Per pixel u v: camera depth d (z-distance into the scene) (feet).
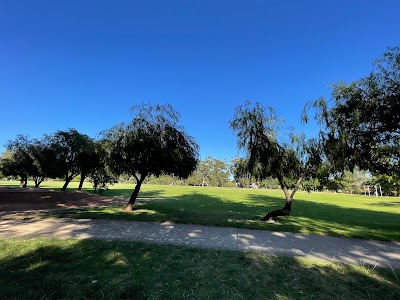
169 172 44.50
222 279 15.07
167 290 13.55
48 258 17.60
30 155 74.90
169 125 41.78
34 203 56.54
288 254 20.40
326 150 35.63
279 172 39.04
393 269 17.79
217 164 286.46
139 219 33.73
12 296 12.51
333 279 15.67
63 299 12.40
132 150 39.34
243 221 35.22
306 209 71.87
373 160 33.94
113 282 14.19
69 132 76.28
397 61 27.89
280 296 13.33
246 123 37.86
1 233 24.91
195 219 34.63
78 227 28.17
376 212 69.77
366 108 30.42
